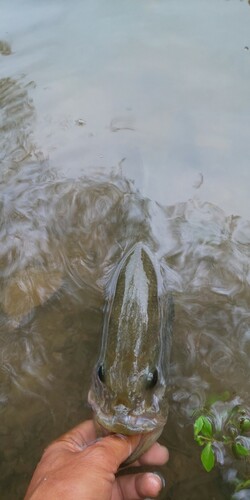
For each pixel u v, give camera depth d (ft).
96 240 1.82
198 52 2.81
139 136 2.26
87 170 2.13
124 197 1.97
